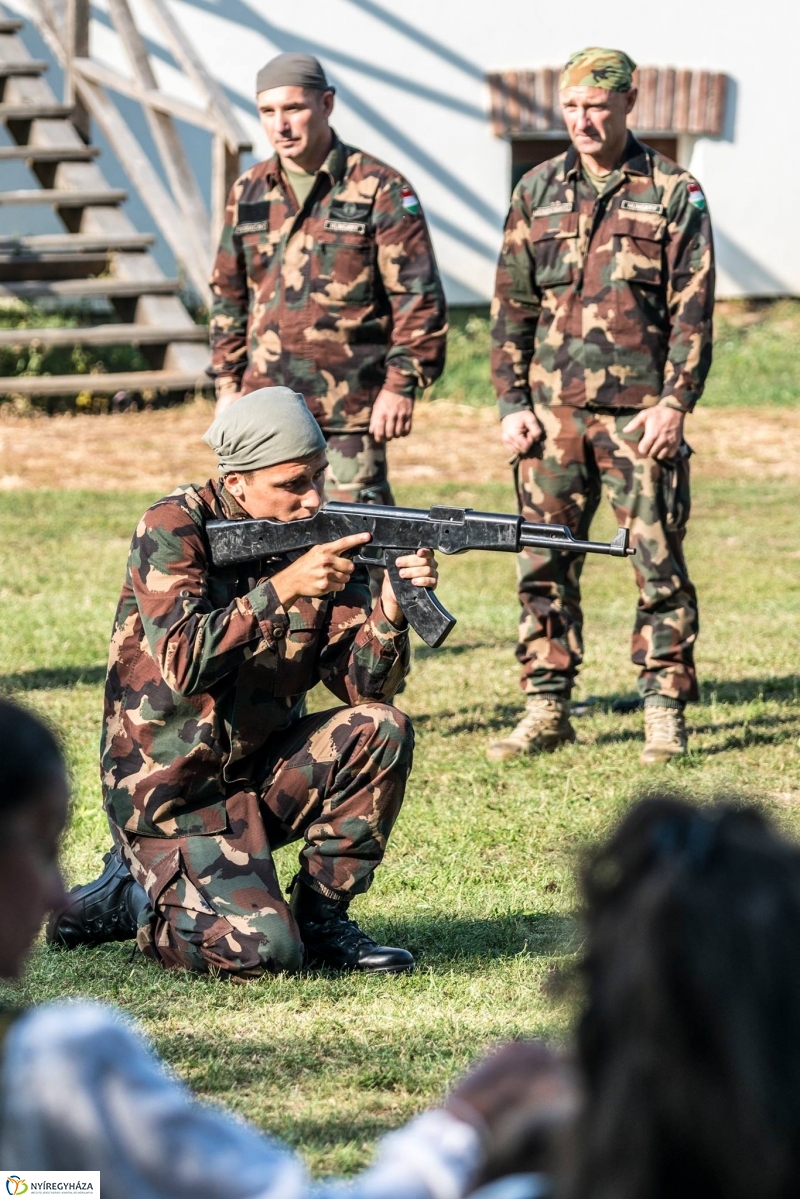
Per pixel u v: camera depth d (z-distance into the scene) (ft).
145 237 82.99
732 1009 6.09
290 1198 7.39
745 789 30.76
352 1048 18.08
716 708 37.68
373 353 34.40
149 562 20.93
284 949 20.51
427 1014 19.39
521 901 24.57
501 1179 6.97
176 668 20.18
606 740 35.45
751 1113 6.01
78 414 80.53
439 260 94.89
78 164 85.92
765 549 59.26
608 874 6.55
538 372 34.06
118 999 19.77
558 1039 16.88
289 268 34.17
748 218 99.09
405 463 73.41
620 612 50.42
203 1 89.71
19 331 77.61
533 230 33.65
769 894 6.23
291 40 90.79
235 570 21.65
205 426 77.87
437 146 93.61
